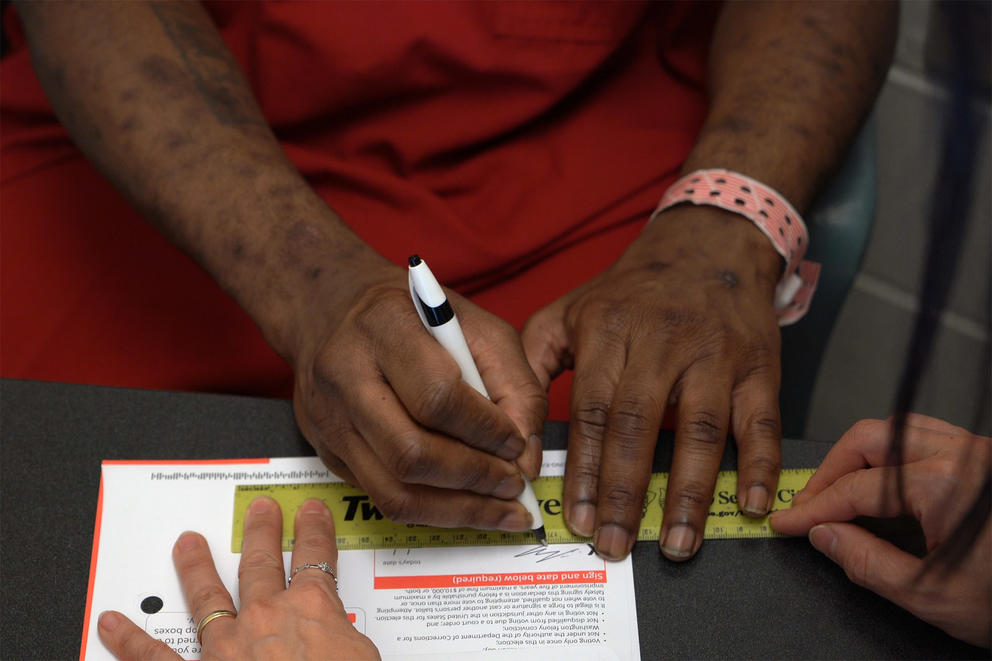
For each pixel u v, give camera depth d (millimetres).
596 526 670
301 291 743
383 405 623
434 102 1032
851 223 1000
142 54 875
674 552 656
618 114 1112
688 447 692
